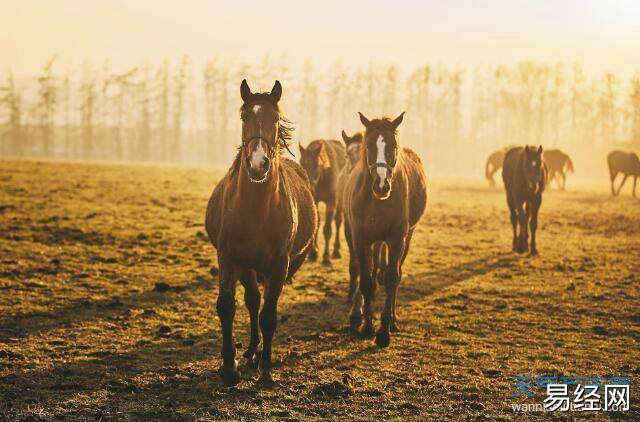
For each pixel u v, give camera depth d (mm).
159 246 15023
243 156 5879
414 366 7262
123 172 37125
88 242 14992
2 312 9023
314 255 14336
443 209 25844
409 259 14805
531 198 15828
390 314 8219
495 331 8969
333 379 6711
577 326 9297
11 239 14641
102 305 9664
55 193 23328
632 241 18312
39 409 5645
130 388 6219
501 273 13367
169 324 8766
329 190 14500
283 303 10219
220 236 6215
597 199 31984
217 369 6891
